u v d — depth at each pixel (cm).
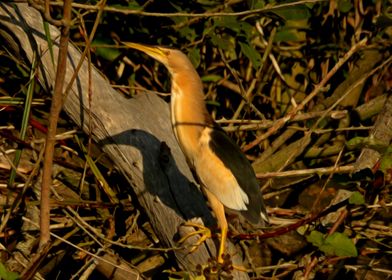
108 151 797
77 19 865
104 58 1053
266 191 1049
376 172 695
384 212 972
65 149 927
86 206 872
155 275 902
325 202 1113
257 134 1098
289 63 1149
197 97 787
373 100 1066
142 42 1016
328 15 1118
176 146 815
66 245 913
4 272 648
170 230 764
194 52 982
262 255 987
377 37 1114
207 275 665
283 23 1012
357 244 999
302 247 982
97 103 796
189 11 992
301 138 1035
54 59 798
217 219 766
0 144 893
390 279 975
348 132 1116
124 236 881
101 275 892
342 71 1156
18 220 897
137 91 1052
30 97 791
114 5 964
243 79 1118
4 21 810
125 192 909
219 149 767
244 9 1045
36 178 874
